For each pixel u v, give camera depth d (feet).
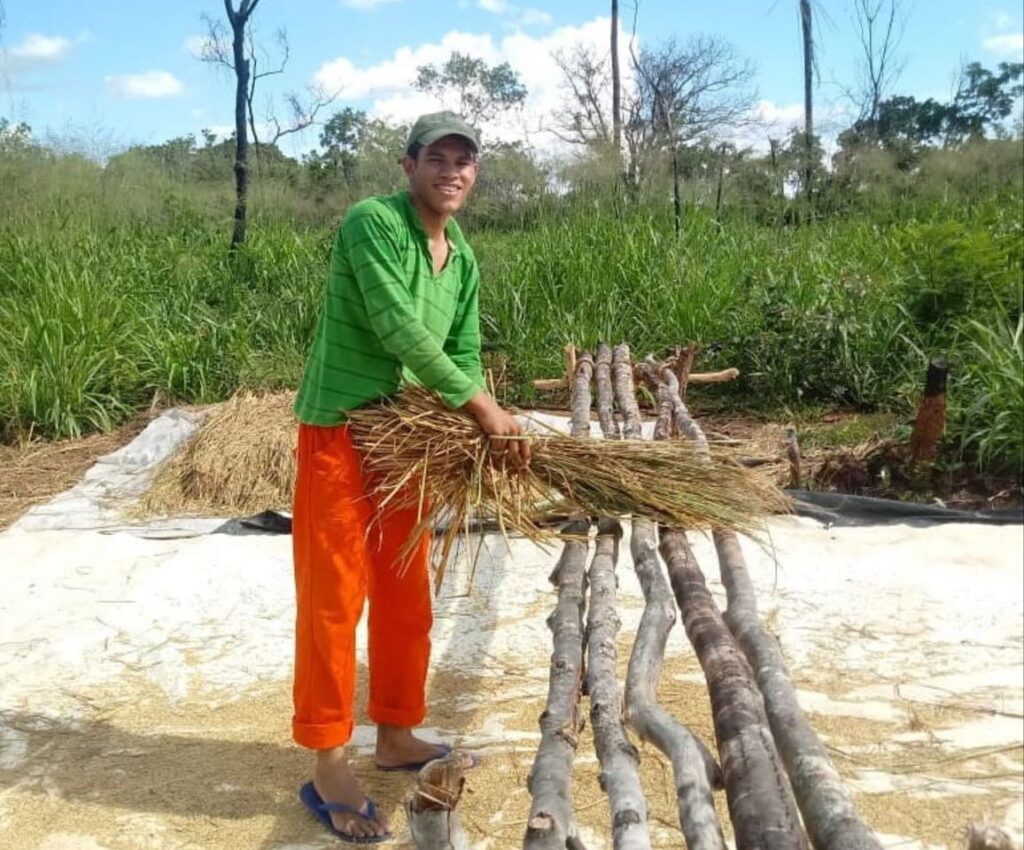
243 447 19.99
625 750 6.88
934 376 18.17
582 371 16.22
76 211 31.71
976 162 32.96
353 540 9.55
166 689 12.66
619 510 10.30
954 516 17.38
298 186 37.81
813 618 13.65
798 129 36.14
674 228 29.48
